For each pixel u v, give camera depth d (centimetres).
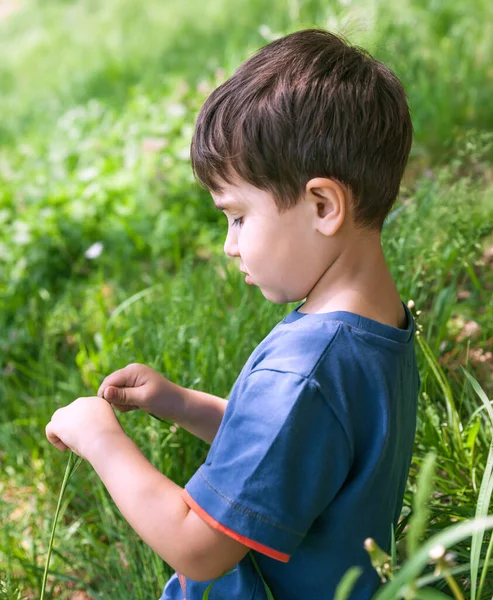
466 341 268
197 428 172
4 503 248
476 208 279
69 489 260
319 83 132
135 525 133
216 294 300
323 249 132
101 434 144
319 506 125
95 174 472
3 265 423
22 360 351
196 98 521
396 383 132
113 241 427
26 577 223
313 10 480
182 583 154
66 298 372
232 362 257
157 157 467
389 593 99
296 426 121
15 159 573
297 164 129
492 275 303
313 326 129
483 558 170
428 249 260
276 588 139
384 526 139
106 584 213
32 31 1041
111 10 978
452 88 443
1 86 862
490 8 532
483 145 380
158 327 280
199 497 126
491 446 149
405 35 466
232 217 139
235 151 131
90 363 303
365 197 133
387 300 138
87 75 762
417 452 219
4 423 305
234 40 651
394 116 137
